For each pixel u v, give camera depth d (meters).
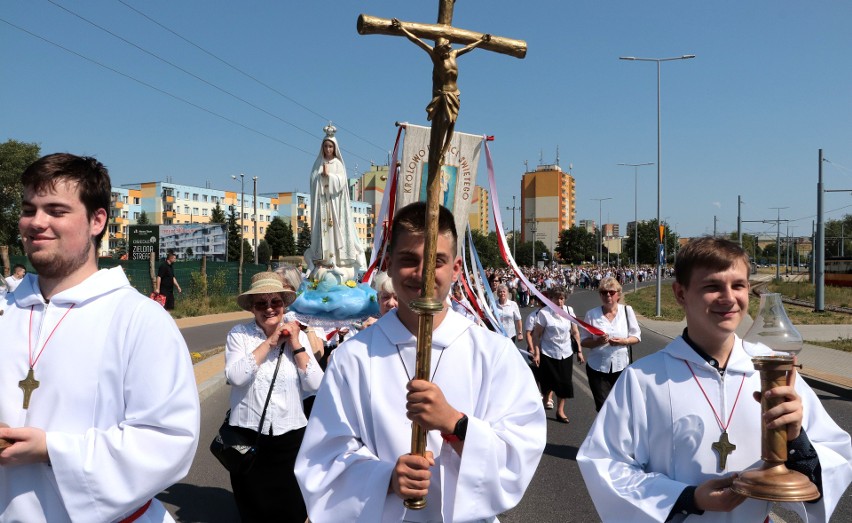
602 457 2.53
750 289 2.64
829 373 11.81
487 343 2.40
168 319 2.34
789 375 2.13
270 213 118.06
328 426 2.29
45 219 2.21
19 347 2.23
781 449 2.04
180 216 104.88
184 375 2.27
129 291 2.35
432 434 2.24
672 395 2.50
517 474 2.19
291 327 4.33
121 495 2.07
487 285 6.67
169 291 22.47
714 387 2.48
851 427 8.09
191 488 5.53
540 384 8.41
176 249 42.12
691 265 2.50
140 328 2.26
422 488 1.99
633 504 2.33
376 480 2.10
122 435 2.12
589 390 10.70
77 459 2.03
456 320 2.42
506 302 10.48
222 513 4.97
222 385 10.02
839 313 27.06
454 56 2.01
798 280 52.88
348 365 2.35
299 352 4.30
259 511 4.28
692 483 2.42
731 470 2.40
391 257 2.35
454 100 1.97
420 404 2.02
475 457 2.07
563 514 5.09
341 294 9.38
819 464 2.22
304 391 4.37
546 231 127.94
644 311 30.94
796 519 4.95
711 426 2.44
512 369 2.38
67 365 2.19
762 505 2.36
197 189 107.69
